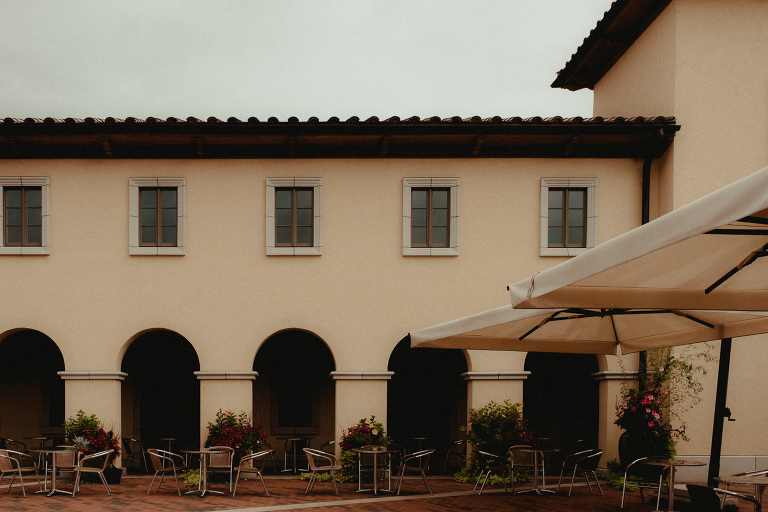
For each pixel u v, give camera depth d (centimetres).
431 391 1486
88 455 1031
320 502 930
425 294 1219
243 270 1218
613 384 1196
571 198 1250
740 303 585
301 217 1245
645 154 1224
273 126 1173
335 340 1211
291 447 1453
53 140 1200
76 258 1214
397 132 1188
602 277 548
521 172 1238
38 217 1237
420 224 1245
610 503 921
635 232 428
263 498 966
